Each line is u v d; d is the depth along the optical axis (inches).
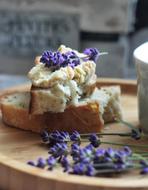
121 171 14.4
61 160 15.0
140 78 18.2
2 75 35.0
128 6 32.9
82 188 13.4
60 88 17.2
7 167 14.6
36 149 16.9
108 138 17.9
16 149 16.9
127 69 35.8
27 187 14.2
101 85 22.9
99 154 13.9
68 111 17.9
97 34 34.1
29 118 18.3
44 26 34.5
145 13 34.2
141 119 18.6
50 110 17.7
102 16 33.4
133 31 34.9
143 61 17.8
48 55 17.9
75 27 34.0
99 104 18.2
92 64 18.4
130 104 21.5
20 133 18.3
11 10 34.5
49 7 33.9
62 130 18.2
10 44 35.5
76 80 17.9
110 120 19.5
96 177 14.0
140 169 14.5
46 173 14.0
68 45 34.5
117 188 13.3
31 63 35.6
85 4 33.4
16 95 20.2
